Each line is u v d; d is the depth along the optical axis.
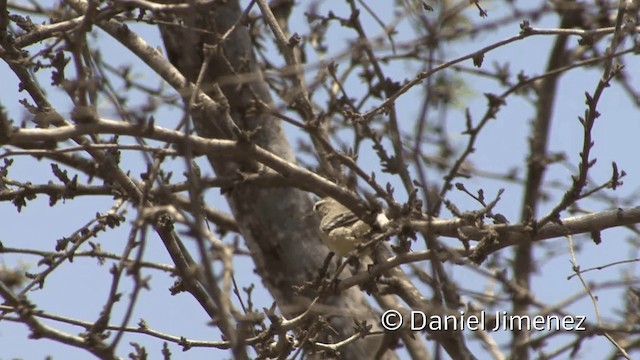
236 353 6.97
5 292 9.84
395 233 10.71
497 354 11.62
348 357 13.05
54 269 10.90
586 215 11.20
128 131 10.11
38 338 9.29
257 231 13.40
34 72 11.40
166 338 10.95
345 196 11.47
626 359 10.77
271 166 11.29
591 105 10.30
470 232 11.14
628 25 10.80
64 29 11.77
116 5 9.66
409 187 11.97
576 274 10.98
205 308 11.66
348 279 11.30
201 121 12.67
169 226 11.66
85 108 9.73
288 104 11.20
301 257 13.26
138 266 7.88
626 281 9.48
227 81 10.34
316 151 13.01
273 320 10.74
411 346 13.52
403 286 12.52
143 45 11.91
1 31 11.57
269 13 12.71
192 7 8.55
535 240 11.15
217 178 11.96
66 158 11.42
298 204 13.37
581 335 10.37
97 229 11.41
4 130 9.48
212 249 7.20
